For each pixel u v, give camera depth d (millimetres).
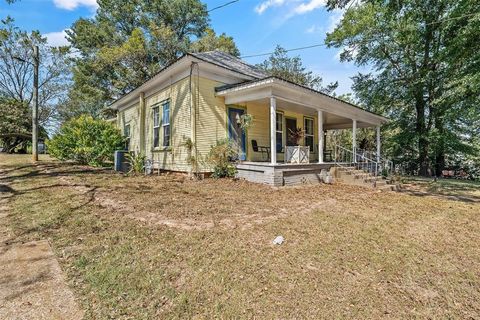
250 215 4922
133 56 22438
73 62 25641
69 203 5332
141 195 6266
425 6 15719
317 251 3389
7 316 2092
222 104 10195
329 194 7629
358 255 3332
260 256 3191
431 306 2373
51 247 3346
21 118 23141
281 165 8500
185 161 9664
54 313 2146
